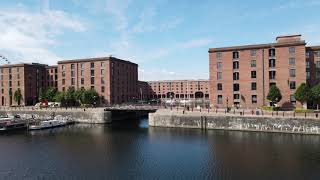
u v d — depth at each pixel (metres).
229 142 47.53
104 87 102.38
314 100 65.38
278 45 73.00
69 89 101.75
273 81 73.31
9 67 122.69
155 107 76.69
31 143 50.59
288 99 71.88
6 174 32.56
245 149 42.28
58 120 76.44
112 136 56.88
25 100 119.19
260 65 74.38
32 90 123.38
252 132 56.31
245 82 75.56
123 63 113.31
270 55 74.12
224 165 34.62
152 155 40.28
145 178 30.50
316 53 79.44
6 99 123.12
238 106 75.44
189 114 64.94
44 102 105.62
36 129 67.69
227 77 77.19
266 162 35.38
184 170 33.06
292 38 76.06
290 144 44.75
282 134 53.47
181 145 46.25
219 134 55.25
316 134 51.78
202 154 40.12
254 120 57.38
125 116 93.56
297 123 53.41
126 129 67.00
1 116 89.50
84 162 37.19
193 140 50.03
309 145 43.78
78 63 107.62
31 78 123.12
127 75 116.81
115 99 105.50
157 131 61.16
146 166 34.94
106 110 80.88
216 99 78.12
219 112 63.84
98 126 73.56
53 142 51.25
